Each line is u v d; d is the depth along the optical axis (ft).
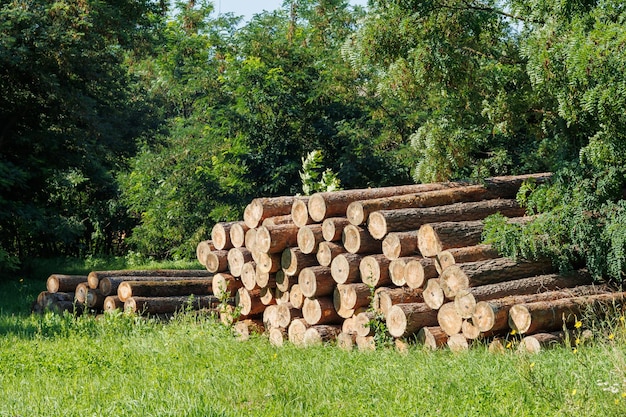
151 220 105.50
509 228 35.32
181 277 50.24
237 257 41.47
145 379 26.14
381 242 36.86
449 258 34.06
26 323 43.50
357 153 93.50
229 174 98.43
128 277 47.06
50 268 85.35
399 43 47.32
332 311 37.47
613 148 37.17
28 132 76.89
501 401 21.16
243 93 97.50
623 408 19.62
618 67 35.32
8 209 72.79
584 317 31.73
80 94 75.25
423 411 20.75
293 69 100.94
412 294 35.12
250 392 23.86
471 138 49.03
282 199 40.78
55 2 71.05
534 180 42.09
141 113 89.71
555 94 39.75
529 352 29.94
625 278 36.81
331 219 37.29
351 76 94.12
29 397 23.67
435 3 46.50
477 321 32.01
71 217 94.73
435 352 32.24
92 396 23.54
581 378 22.40
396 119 95.81
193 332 37.55
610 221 36.27
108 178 85.87
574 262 36.73
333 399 23.12
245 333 40.83
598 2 40.65
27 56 69.10
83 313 45.60
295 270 38.14
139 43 84.74
